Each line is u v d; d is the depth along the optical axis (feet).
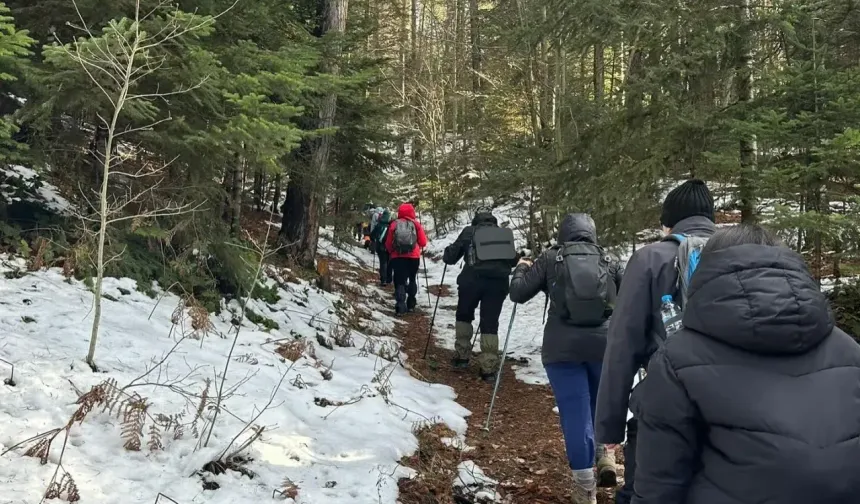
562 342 11.85
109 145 11.51
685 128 19.84
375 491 10.50
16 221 17.10
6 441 8.74
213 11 17.92
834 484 4.51
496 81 54.44
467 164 56.90
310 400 14.12
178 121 15.35
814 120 16.14
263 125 15.01
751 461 4.74
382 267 42.83
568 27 21.81
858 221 15.43
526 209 46.55
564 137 40.83
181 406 11.29
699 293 5.35
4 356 10.98
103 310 14.85
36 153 15.89
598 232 22.43
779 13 18.54
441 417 16.02
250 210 46.52
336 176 34.04
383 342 23.04
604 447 12.78
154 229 16.53
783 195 16.90
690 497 5.23
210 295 18.47
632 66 23.27
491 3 65.10
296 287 26.40
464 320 22.04
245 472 10.05
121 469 9.04
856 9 18.70
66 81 14.37
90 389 10.74
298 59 19.24
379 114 35.73
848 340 5.15
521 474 13.47
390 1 60.34
